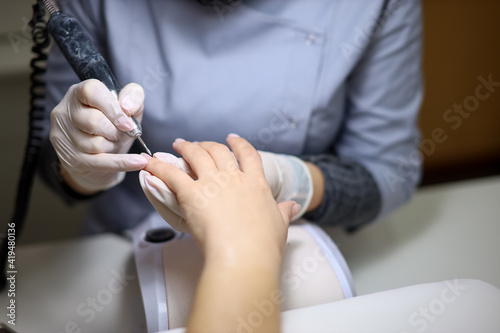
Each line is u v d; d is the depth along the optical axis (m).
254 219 0.41
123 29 0.70
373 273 0.65
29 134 0.67
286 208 0.48
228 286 0.37
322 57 0.73
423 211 0.86
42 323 0.58
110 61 0.71
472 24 1.25
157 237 0.56
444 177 1.39
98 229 0.86
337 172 0.72
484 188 0.93
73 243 0.74
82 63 0.52
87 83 0.50
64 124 0.55
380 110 0.81
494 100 1.34
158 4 0.70
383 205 0.79
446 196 0.91
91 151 0.53
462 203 0.88
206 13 0.70
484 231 0.76
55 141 0.57
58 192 0.77
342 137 0.87
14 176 0.85
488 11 1.24
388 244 0.74
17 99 0.80
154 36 0.71
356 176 0.74
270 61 0.72
